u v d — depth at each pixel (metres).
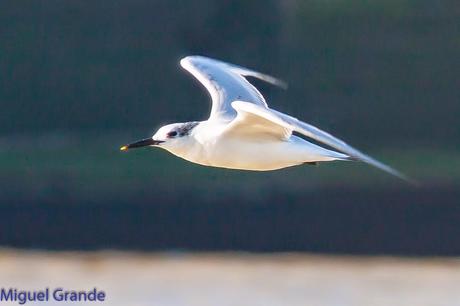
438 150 24.75
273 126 9.43
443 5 26.00
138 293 16.52
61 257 18.84
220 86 10.58
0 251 19.39
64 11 26.33
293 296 16.66
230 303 16.03
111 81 25.98
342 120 25.41
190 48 26.09
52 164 22.03
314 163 9.90
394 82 25.70
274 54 25.81
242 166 9.82
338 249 19.69
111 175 21.11
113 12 26.36
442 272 18.12
